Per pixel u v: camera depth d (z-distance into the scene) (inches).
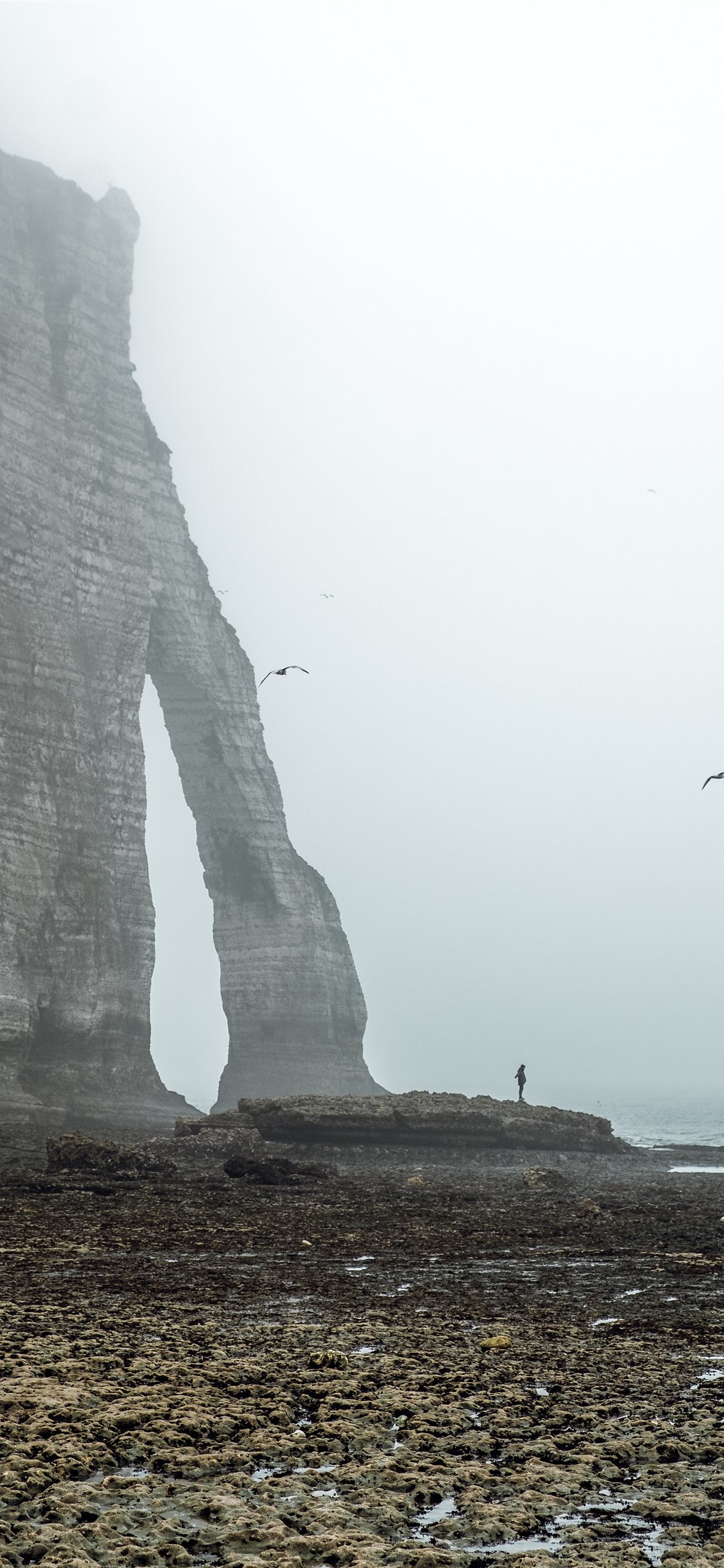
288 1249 821.2
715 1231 983.0
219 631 3752.5
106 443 3324.3
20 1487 301.1
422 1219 1061.8
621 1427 366.9
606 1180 1738.4
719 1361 460.4
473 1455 340.2
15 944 2664.9
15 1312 533.3
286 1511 291.7
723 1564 259.8
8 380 3021.7
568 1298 622.8
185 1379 409.7
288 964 3754.9
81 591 3174.2
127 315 3526.1
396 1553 263.0
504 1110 2178.9
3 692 2812.5
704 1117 6225.4
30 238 3339.1
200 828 3848.4
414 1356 462.6
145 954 3129.9
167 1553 260.7
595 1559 262.4
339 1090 3742.6
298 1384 409.7
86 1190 1251.2
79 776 3002.0
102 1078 2888.8
